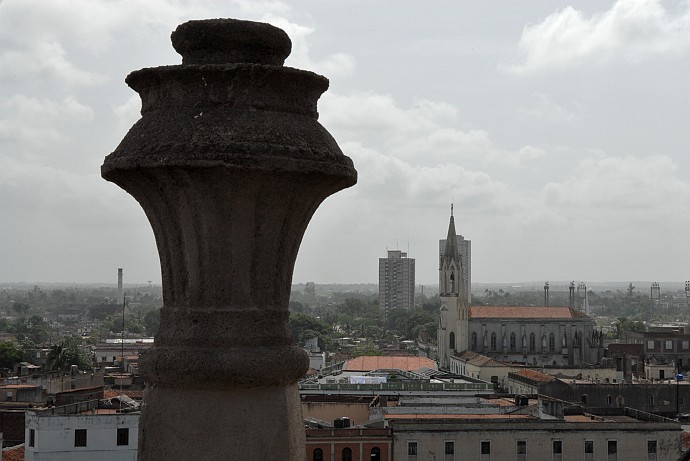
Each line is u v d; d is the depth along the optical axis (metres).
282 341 10.02
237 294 9.88
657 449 79.94
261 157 9.50
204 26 9.99
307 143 9.80
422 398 99.69
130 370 148.00
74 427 67.75
